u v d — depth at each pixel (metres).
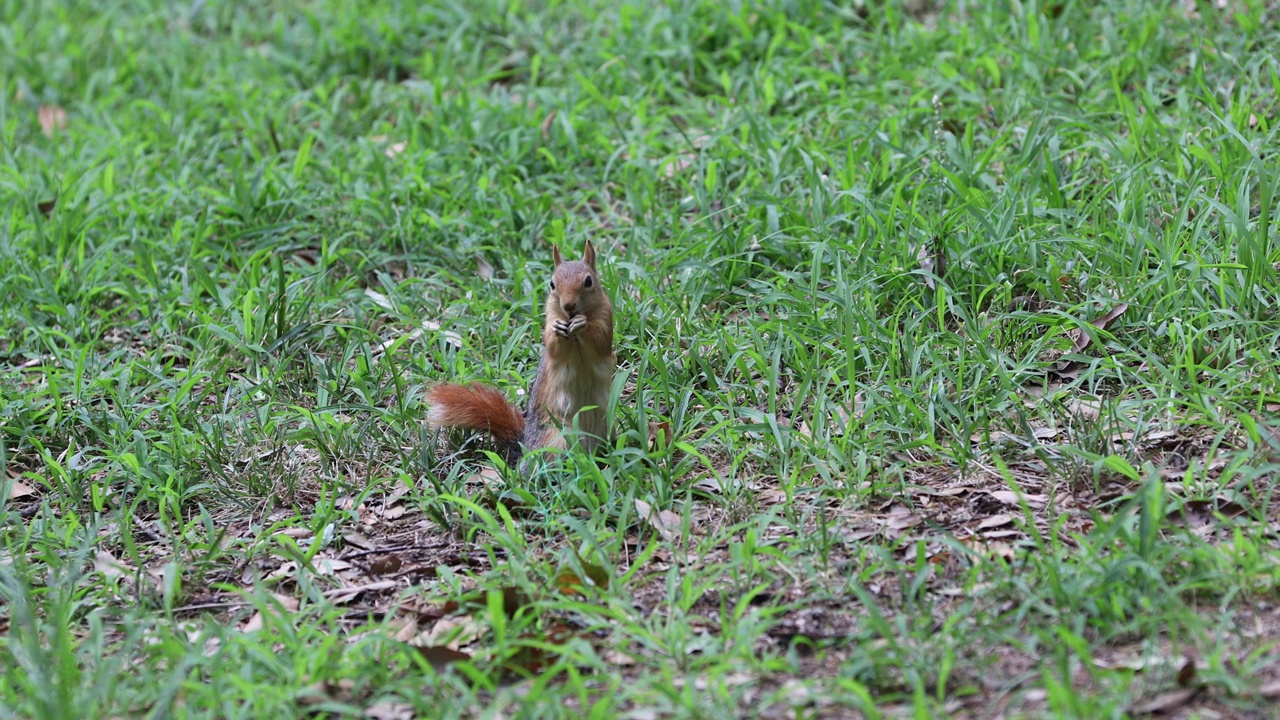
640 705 6.97
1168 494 8.21
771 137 13.89
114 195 14.53
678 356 10.82
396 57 17.83
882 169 12.70
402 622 8.07
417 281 12.65
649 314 11.34
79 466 10.30
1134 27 14.67
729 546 8.47
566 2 18.47
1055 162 12.45
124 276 13.11
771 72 15.39
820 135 14.11
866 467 8.99
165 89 18.05
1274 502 8.35
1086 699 6.59
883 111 14.27
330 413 10.73
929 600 7.65
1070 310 10.51
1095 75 14.12
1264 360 9.27
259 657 7.32
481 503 9.38
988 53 14.87
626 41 16.69
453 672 7.40
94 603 8.40
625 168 14.09
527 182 14.22
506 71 17.36
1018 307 10.95
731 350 10.66
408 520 9.45
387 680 7.26
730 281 11.88
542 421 9.44
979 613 7.33
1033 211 11.67
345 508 9.60
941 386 9.67
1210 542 7.98
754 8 16.70
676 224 12.78
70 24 20.73
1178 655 6.90
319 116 16.52
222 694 7.02
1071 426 9.35
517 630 7.58
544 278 12.44
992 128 13.84
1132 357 9.91
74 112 18.12
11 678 7.30
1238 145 11.81
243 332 11.88
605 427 9.45
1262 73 13.60
